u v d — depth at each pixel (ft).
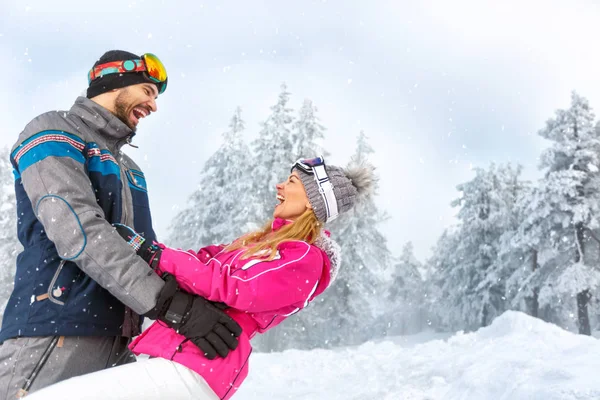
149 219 8.58
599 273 86.84
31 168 6.60
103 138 7.66
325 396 16.14
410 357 19.07
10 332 6.68
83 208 6.46
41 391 5.76
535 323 18.84
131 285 6.28
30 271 6.80
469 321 107.55
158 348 6.35
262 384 18.94
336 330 87.25
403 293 124.98
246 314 6.84
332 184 7.86
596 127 94.68
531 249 99.35
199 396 6.17
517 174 118.83
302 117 89.86
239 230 79.82
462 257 103.04
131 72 7.74
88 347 6.98
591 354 11.58
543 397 9.73
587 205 89.30
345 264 87.66
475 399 11.72
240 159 89.40
